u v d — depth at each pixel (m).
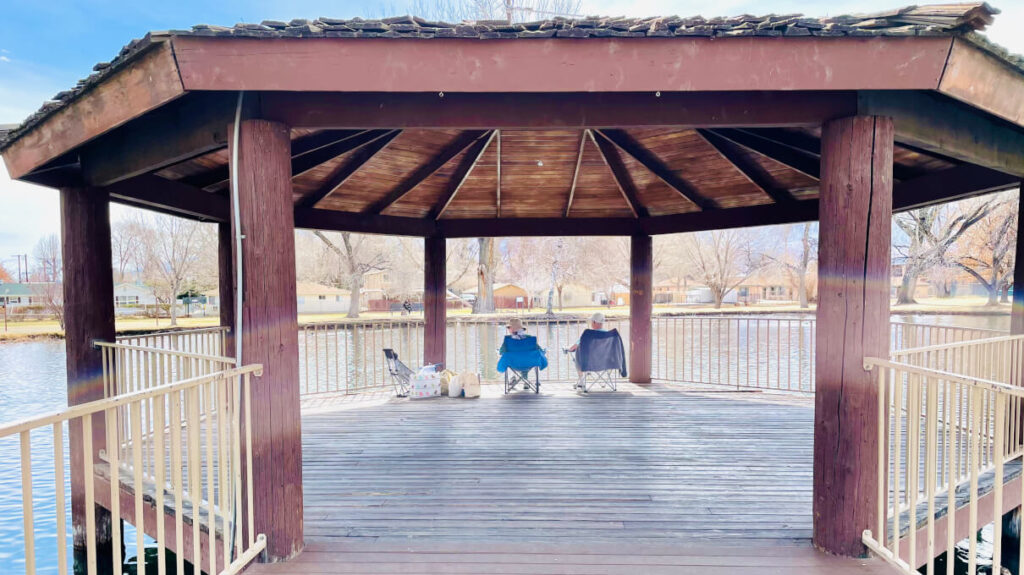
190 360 2.86
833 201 2.32
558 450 3.99
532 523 2.75
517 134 4.13
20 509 4.99
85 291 3.34
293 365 2.41
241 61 2.05
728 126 2.44
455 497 3.11
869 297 2.27
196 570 2.03
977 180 3.72
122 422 3.43
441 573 2.27
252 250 2.30
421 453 3.95
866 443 2.31
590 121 2.43
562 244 28.36
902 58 2.06
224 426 2.21
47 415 1.36
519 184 5.28
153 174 3.68
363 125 2.40
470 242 26.69
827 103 2.32
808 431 4.45
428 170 4.68
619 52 2.07
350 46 2.06
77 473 3.47
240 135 2.30
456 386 5.88
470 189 5.38
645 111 2.42
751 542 2.52
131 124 2.87
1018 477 3.12
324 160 3.94
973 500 1.88
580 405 5.43
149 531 3.02
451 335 18.00
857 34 2.01
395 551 2.46
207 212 4.31
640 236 6.38
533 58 2.08
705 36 2.04
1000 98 2.18
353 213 5.49
